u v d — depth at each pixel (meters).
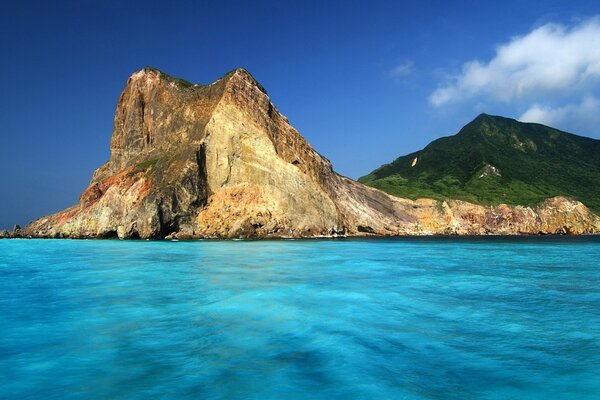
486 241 66.56
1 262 32.94
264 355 11.95
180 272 27.19
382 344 12.88
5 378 10.40
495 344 12.86
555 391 9.66
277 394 9.52
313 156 78.00
